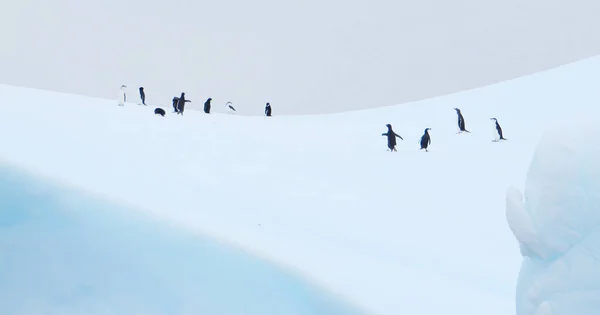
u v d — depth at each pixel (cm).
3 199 1895
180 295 1641
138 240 1866
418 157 4756
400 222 2908
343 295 1762
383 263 2191
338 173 3941
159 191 2495
